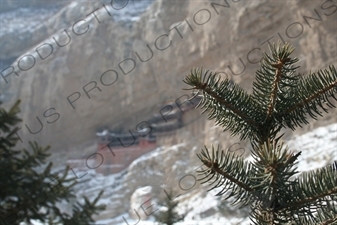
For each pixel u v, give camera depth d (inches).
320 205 44.9
